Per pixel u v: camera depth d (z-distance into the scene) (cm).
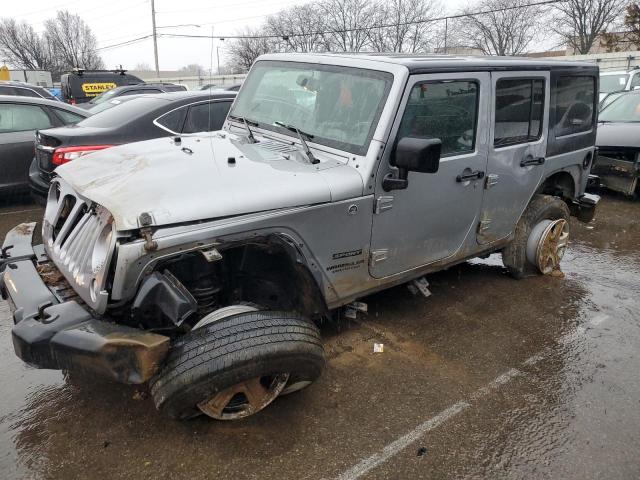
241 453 267
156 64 4022
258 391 268
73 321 242
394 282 362
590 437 290
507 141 410
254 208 267
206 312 286
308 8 5025
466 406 312
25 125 729
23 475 252
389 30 5072
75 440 275
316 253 301
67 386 321
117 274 238
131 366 231
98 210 270
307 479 253
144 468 257
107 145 575
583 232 682
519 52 5428
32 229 366
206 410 260
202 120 636
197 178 273
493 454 275
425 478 258
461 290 477
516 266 489
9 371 338
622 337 401
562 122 467
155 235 241
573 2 4969
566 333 404
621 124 830
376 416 300
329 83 349
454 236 393
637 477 262
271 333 250
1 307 433
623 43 4253
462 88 359
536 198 482
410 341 384
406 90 318
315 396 315
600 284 504
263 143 353
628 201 845
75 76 1988
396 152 297
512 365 358
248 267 297
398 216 337
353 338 384
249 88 412
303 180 291
